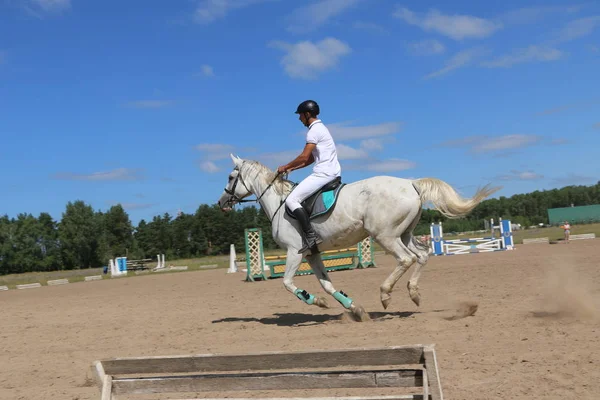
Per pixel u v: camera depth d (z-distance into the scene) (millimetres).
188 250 83062
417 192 8531
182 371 4258
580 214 85750
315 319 9703
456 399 4754
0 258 79125
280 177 9242
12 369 7438
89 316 12438
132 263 46000
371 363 3949
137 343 8453
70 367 7270
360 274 19438
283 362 4102
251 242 20672
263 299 13695
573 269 14625
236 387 4188
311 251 9016
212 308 12406
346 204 8648
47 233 83562
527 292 10945
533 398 4668
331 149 8875
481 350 6320
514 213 101875
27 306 16328
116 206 86875
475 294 11383
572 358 5652
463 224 75812
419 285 13867
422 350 3826
